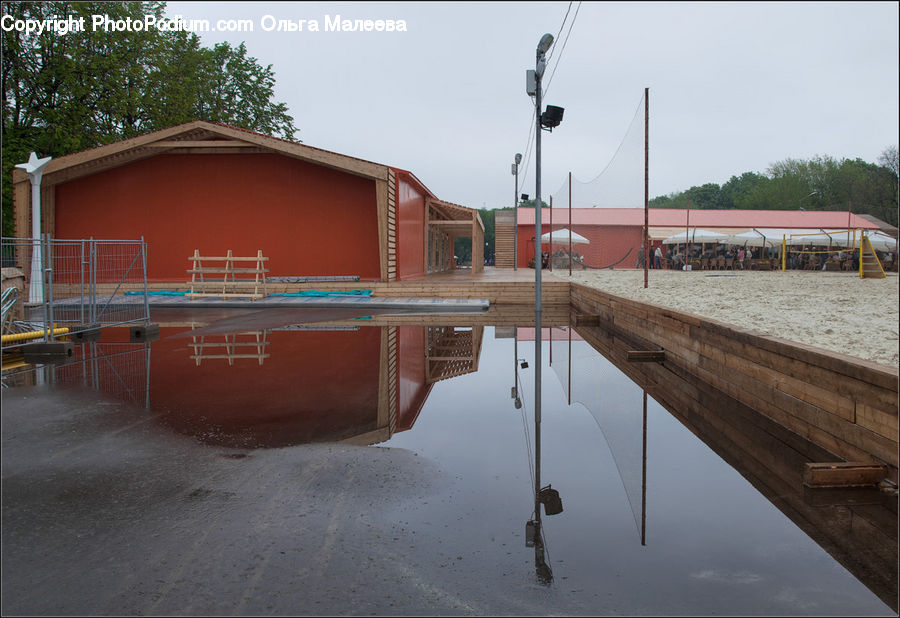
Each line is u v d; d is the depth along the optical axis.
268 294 16.00
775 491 3.07
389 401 5.06
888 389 3.09
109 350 7.79
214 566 2.24
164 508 2.78
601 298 11.49
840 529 2.61
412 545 2.42
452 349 8.23
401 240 17.58
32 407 4.70
